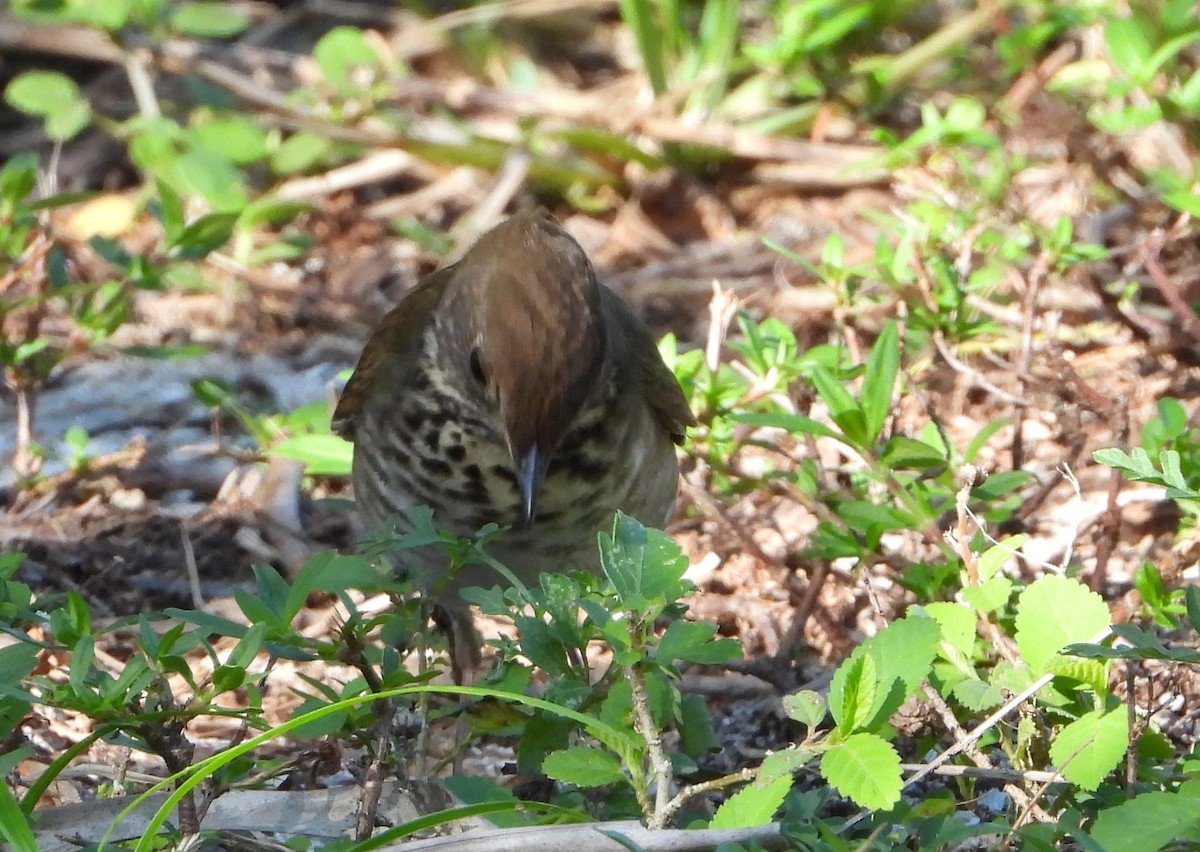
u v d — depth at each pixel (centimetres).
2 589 729
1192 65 1509
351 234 1631
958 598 855
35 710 921
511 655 727
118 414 1348
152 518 1210
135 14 1688
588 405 894
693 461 1184
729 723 955
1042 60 1698
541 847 634
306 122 1666
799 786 756
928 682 726
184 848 652
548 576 693
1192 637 939
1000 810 762
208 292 1509
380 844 626
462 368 901
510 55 1836
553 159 1652
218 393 1252
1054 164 1516
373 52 1689
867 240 1533
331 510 1234
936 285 1253
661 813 636
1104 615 686
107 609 1124
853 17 1606
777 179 1661
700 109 1711
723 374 1150
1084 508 1145
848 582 1063
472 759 903
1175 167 1432
